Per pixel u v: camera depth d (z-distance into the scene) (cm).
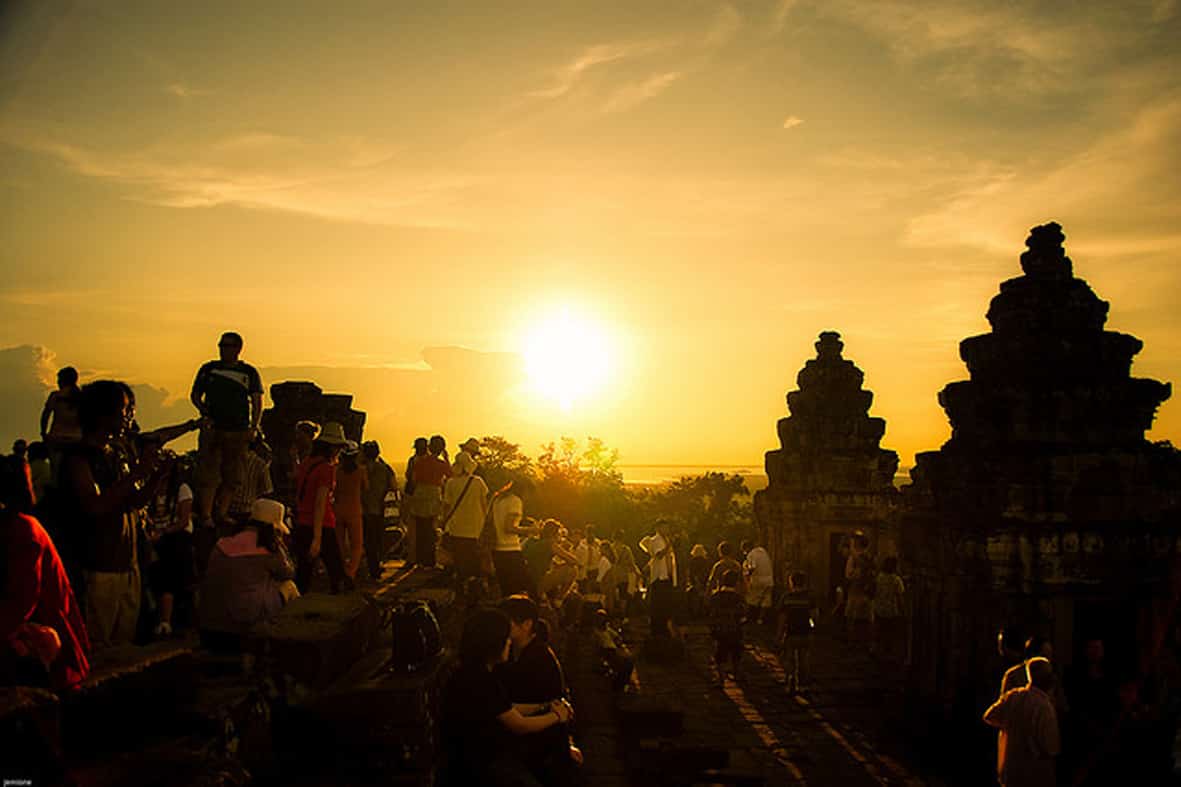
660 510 6950
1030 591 1192
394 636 727
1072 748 1109
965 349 1382
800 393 2331
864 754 1211
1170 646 867
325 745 657
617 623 1912
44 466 798
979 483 1273
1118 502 1220
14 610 474
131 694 535
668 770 1144
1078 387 1251
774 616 2191
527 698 671
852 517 2222
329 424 1082
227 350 1031
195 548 995
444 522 1346
